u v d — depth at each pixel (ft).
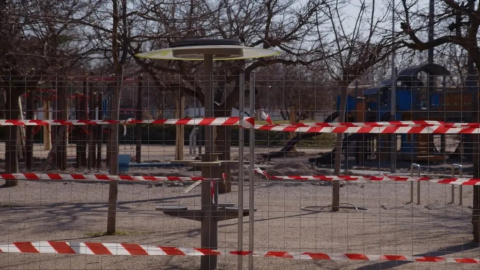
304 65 48.49
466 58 49.44
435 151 59.98
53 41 41.60
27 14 36.76
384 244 30.14
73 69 49.73
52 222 36.78
